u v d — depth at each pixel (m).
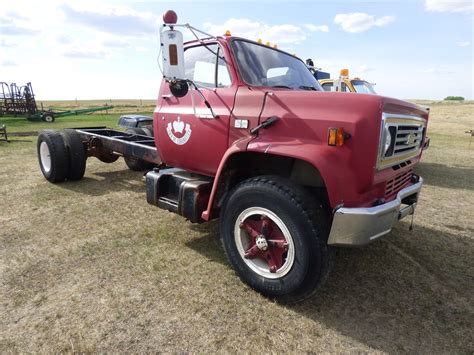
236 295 2.50
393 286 2.72
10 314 2.24
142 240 3.40
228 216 2.61
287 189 2.26
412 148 2.86
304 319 2.27
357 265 3.05
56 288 2.54
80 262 2.92
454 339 2.14
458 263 3.14
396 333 2.18
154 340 2.03
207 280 2.69
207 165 3.01
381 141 2.14
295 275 2.26
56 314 2.24
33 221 3.83
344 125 2.12
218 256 3.10
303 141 2.28
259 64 3.00
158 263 2.93
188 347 1.98
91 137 5.46
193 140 3.05
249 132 2.58
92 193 4.96
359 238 2.11
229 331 2.13
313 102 2.30
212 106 2.86
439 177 6.89
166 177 3.30
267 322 2.23
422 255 3.29
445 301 2.54
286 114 2.37
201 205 2.90
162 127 3.37
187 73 3.20
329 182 2.12
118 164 7.15
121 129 7.15
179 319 2.22
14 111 22.30
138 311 2.29
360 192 2.17
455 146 12.05
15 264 2.86
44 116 21.08
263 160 2.79
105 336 2.05
